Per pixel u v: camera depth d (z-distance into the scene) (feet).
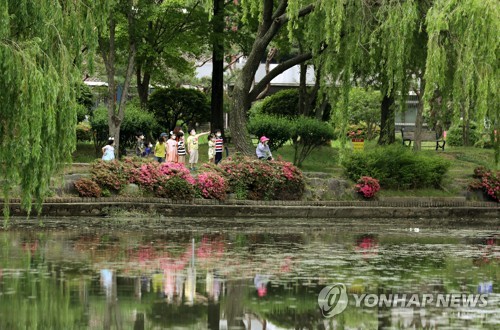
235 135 140.77
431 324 45.88
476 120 120.88
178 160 140.36
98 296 51.31
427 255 75.46
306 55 140.77
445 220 124.06
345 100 128.36
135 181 119.14
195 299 51.06
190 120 174.29
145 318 45.75
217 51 160.45
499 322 46.52
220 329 43.62
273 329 44.16
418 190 136.67
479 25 114.11
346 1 125.39
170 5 155.02
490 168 155.63
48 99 67.51
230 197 123.13
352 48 125.49
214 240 84.43
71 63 71.92
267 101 184.44
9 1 68.90
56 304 48.91
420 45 130.82
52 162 69.97
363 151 139.74
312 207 122.52
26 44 67.46
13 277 57.72
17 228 92.63
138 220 107.86
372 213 125.18
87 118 170.60
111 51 145.38
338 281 58.85
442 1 116.67
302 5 133.39
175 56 172.24
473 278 61.41
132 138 157.17
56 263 64.64
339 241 86.69
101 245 77.25
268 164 126.93
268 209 120.78
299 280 58.80
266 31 139.03
